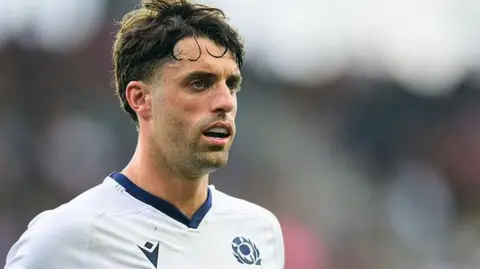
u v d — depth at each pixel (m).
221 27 14.24
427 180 84.75
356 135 86.94
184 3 14.30
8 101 72.69
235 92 14.62
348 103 89.25
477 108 90.62
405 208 82.12
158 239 14.41
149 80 14.38
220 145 14.09
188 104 14.02
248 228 15.70
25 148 68.81
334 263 70.00
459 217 84.38
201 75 14.02
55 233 13.98
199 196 15.04
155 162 14.60
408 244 76.75
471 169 86.44
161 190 14.68
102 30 77.88
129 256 14.11
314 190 74.56
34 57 75.81
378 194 81.19
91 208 14.40
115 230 14.23
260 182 72.38
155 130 14.41
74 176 68.06
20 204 65.19
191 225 14.86
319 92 88.75
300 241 68.19
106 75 76.06
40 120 72.06
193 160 14.18
